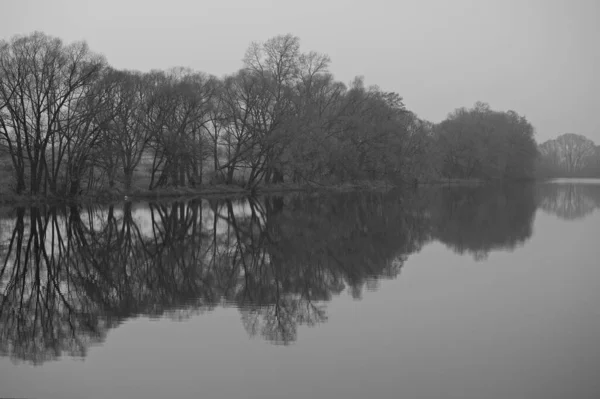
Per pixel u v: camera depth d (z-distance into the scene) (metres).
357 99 72.06
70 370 10.09
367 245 24.41
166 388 9.28
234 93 59.38
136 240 26.28
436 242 25.25
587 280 17.06
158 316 13.48
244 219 35.69
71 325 12.82
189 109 54.25
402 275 17.98
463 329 12.28
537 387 9.22
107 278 17.86
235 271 18.83
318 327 12.48
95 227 31.20
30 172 48.31
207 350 11.05
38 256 21.94
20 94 41.53
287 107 61.03
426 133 91.62
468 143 103.00
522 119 120.44
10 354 10.95
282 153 61.44
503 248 23.47
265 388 9.24
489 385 9.30
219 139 63.28
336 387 9.27
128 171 52.62
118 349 11.16
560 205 48.12
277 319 13.14
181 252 22.86
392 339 11.61
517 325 12.55
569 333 11.95
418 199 56.28
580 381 9.45
